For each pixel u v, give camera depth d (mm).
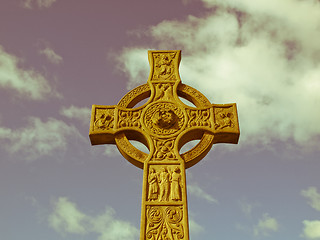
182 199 5711
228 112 6676
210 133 6457
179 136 6355
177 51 7418
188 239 5379
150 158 6121
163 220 5535
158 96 6836
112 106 6711
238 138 6512
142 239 5383
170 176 5945
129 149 6270
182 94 6992
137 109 6672
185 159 6184
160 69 7199
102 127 6488
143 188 5828
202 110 6676
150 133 6387
